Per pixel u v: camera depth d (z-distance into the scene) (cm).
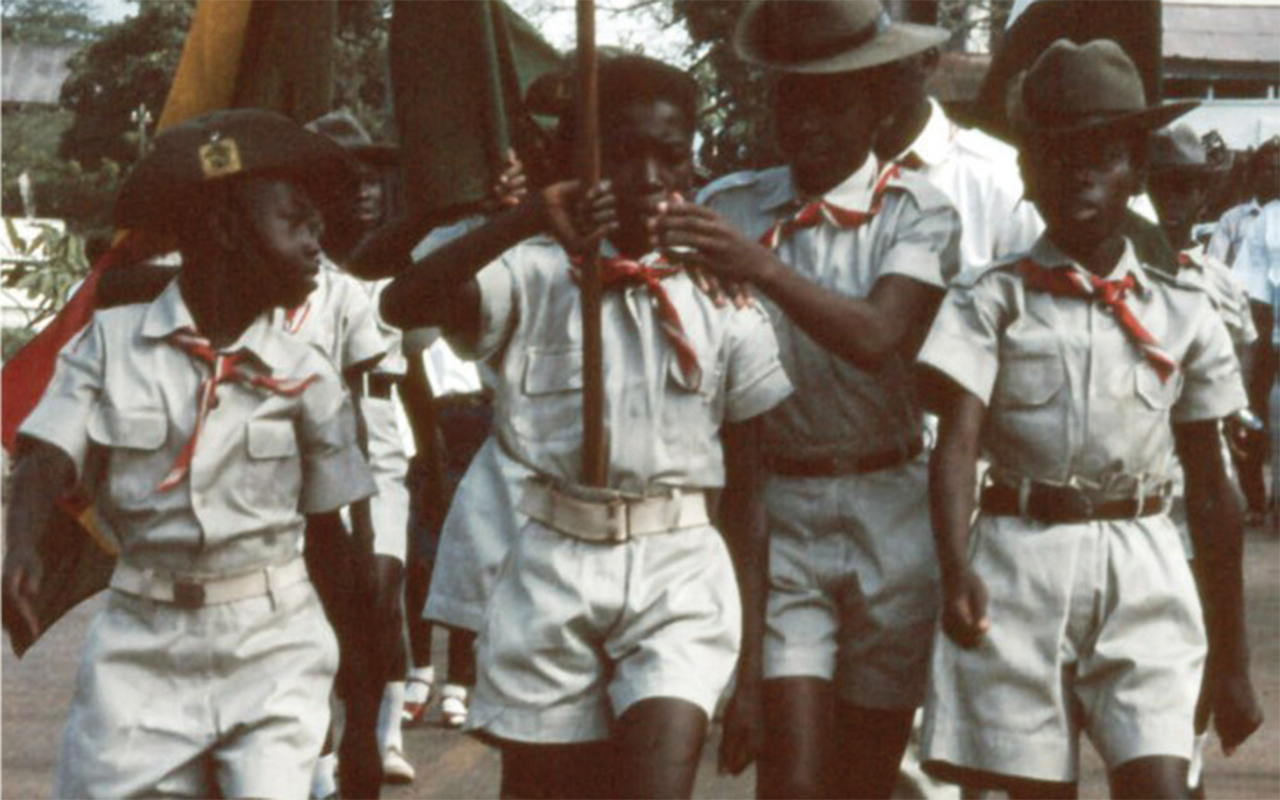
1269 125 2775
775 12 627
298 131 569
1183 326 591
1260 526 1686
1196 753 732
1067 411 586
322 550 590
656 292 572
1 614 558
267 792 560
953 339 588
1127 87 583
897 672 639
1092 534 586
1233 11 3912
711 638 568
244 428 566
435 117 655
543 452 577
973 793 706
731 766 590
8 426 732
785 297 579
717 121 3706
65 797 570
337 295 760
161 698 568
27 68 9112
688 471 575
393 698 919
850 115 625
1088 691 588
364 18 4394
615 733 565
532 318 579
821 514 636
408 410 973
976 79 944
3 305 2386
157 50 5472
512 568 580
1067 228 585
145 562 570
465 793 911
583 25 560
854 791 655
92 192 5056
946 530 583
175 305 568
